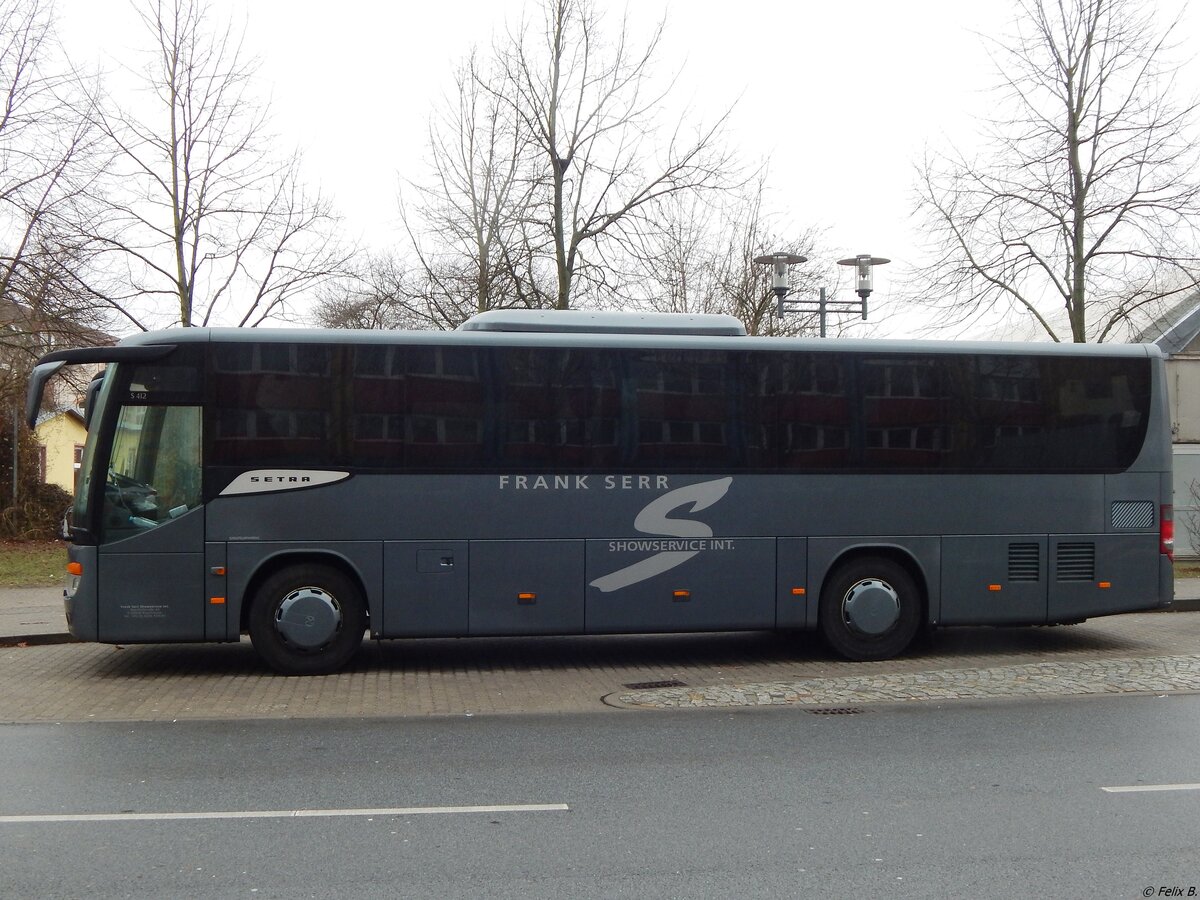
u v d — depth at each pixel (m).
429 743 8.29
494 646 13.47
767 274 29.39
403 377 11.36
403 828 6.05
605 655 12.80
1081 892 5.02
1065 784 6.98
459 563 11.36
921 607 12.38
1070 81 19.69
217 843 5.77
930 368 12.28
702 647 13.40
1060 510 12.43
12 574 20.36
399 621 11.26
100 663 12.10
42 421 30.80
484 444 11.45
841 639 12.16
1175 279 22.02
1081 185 19.83
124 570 10.86
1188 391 27.92
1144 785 6.96
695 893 5.02
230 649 13.09
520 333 11.73
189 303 21.39
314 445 11.17
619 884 5.14
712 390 11.86
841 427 12.05
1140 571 12.59
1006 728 8.76
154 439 11.00
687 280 27.33
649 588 11.66
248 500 11.04
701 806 6.50
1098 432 12.57
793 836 5.89
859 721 9.07
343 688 10.65
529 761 7.68
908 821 6.18
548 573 11.50
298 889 5.08
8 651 12.92
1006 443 12.35
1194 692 10.25
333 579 11.29
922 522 12.16
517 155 21.45
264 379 11.15
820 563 11.98
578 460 11.59
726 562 11.81
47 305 21.97
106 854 5.58
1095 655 12.61
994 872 5.30
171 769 7.44
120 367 10.99
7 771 7.38
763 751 7.98
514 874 5.29
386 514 11.25
